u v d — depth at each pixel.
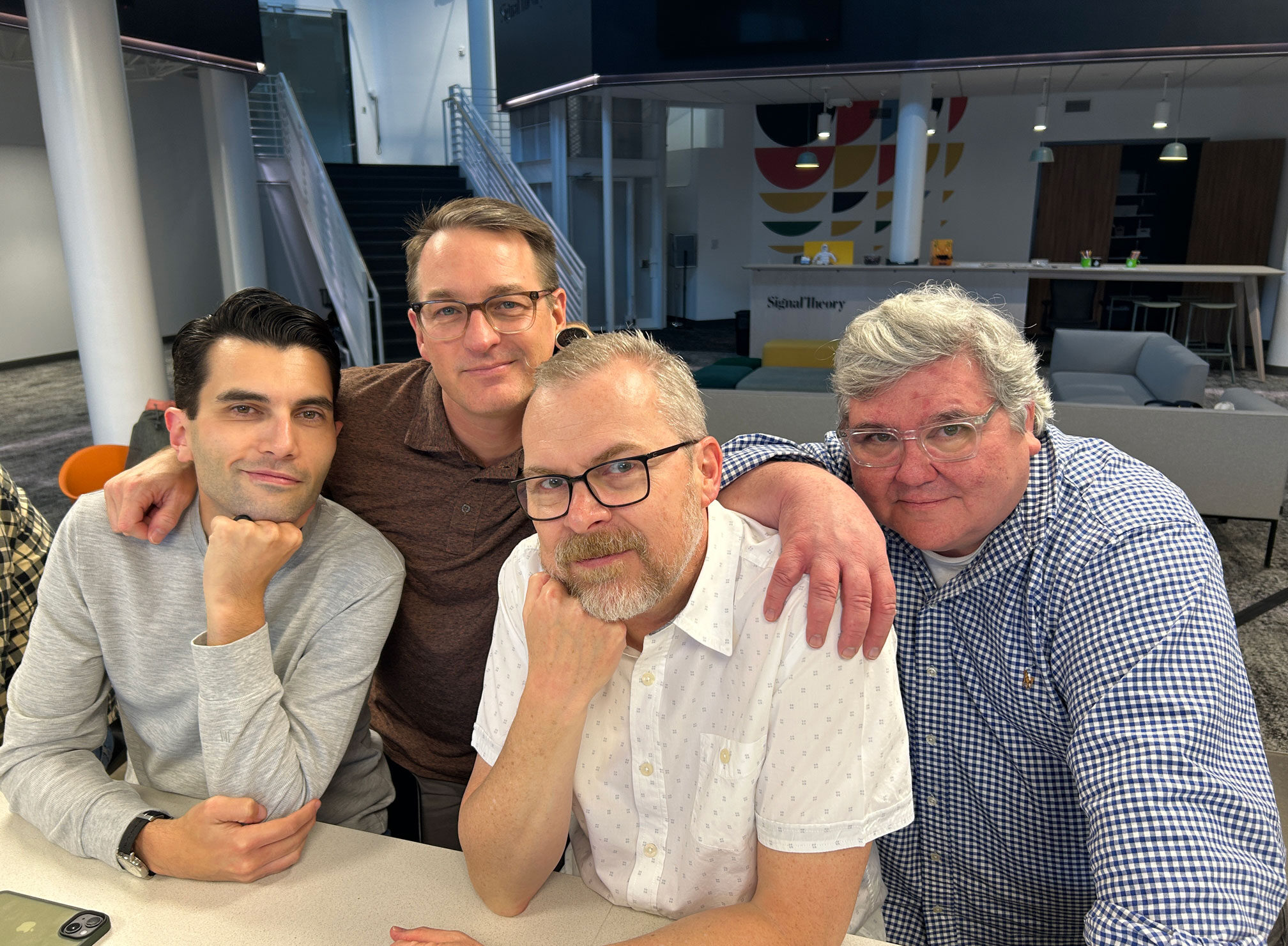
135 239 4.74
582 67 9.12
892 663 1.01
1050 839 1.23
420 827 1.73
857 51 8.11
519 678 1.12
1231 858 0.90
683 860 1.06
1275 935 1.10
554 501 0.92
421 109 13.59
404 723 1.74
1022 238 11.70
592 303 11.94
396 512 1.58
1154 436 4.10
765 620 0.99
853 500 1.05
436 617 1.58
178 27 7.30
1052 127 11.29
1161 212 11.42
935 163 11.78
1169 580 1.05
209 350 1.16
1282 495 4.07
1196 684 1.00
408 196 11.70
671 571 0.93
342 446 1.61
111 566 1.28
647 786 1.05
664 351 0.96
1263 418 3.98
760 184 12.36
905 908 1.40
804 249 11.27
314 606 1.32
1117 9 7.37
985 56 7.79
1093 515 1.12
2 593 1.63
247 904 1.06
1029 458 1.16
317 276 10.90
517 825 0.98
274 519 1.20
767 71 8.40
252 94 10.17
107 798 1.17
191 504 1.29
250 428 1.16
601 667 0.96
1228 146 10.62
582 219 11.54
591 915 1.04
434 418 1.54
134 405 4.84
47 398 8.62
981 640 1.21
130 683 1.29
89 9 4.43
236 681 1.16
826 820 0.95
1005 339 1.10
